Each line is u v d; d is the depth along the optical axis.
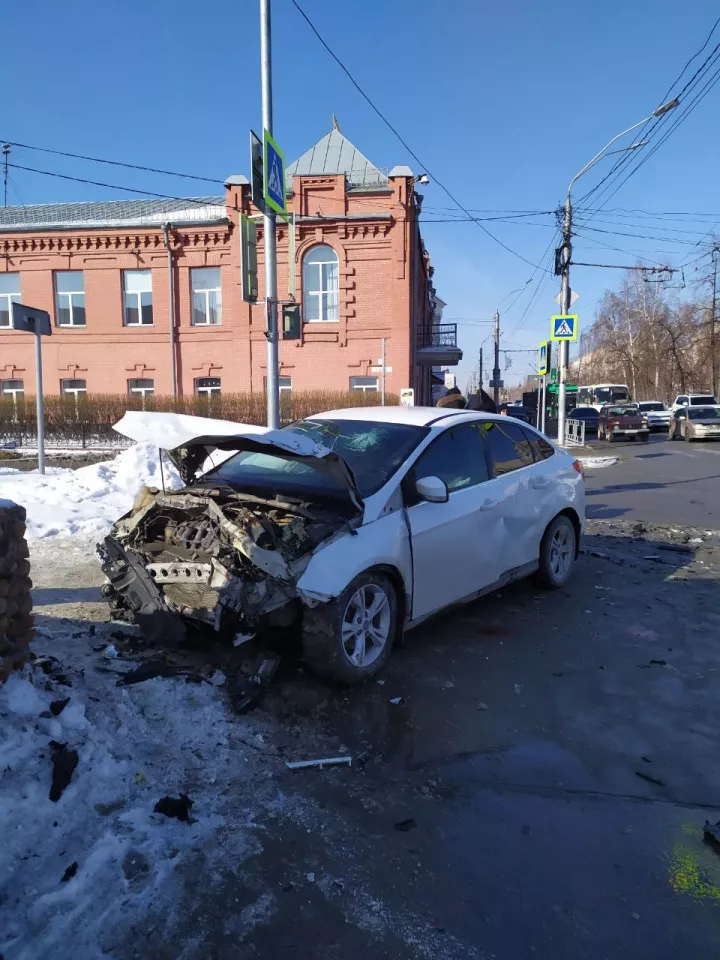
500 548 5.32
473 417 5.50
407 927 2.25
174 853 2.49
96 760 2.86
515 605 5.80
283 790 2.99
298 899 2.35
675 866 2.61
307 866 2.51
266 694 3.86
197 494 4.22
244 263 11.73
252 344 27.22
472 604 5.79
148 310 27.88
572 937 2.24
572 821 2.87
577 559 7.46
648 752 3.47
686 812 2.96
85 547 7.05
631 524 9.73
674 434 32.09
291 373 27.23
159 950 2.10
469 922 2.29
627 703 4.01
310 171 27.92
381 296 26.59
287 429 5.39
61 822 2.49
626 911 2.37
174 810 2.71
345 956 2.13
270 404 11.27
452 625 5.27
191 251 27.22
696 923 2.32
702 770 3.32
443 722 3.70
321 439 5.07
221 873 2.43
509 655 4.69
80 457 20.31
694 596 6.18
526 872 2.55
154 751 3.16
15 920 2.10
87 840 2.44
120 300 27.59
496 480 5.40
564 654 4.73
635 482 15.29
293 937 2.19
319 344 27.05
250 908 2.29
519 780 3.18
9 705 2.80
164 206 31.30
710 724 3.78
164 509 4.21
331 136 28.67
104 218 30.27
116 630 4.65
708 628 5.33
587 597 6.07
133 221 27.03
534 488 5.79
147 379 27.98
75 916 2.15
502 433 5.78
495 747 3.47
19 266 27.64
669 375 58.38
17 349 28.11
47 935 2.07
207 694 3.67
